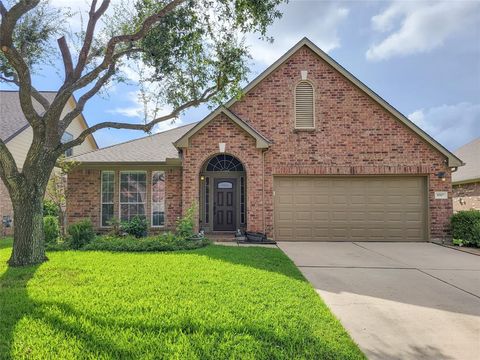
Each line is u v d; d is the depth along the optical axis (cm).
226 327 435
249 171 1266
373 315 521
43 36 1030
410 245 1216
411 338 443
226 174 1393
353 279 733
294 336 416
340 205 1316
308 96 1334
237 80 1031
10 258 802
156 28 932
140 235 1267
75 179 1366
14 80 1002
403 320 503
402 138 1310
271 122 1322
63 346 385
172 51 955
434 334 455
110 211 1374
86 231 1038
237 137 1270
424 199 1313
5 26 729
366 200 1317
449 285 696
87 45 902
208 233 1363
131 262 802
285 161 1309
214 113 1262
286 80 1334
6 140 1514
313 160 1309
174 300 532
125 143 1566
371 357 391
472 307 562
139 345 387
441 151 1299
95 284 615
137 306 503
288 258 916
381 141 1310
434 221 1293
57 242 1081
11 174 783
